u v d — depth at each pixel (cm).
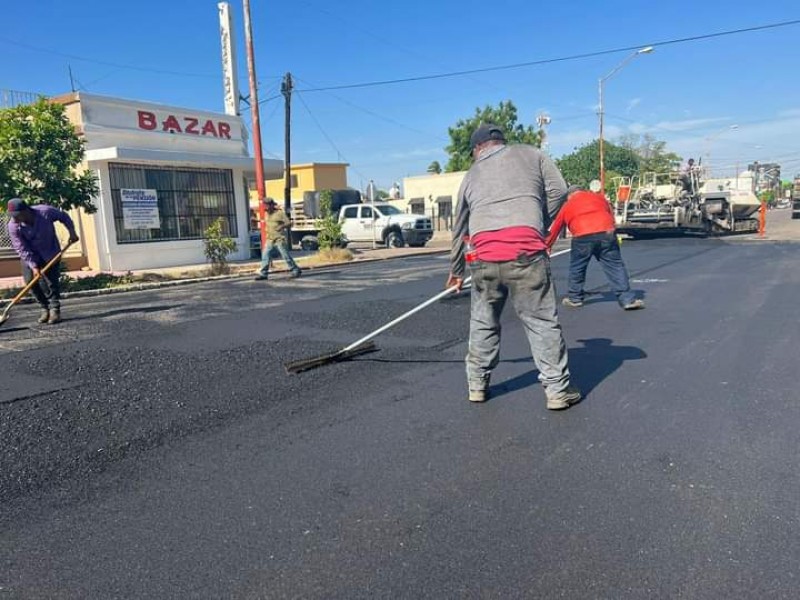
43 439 397
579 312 791
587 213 793
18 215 765
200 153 1800
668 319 720
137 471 350
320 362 553
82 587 246
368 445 376
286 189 2733
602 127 3378
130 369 555
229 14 2028
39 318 855
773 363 517
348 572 251
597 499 301
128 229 1598
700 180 2409
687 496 301
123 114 1622
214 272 1456
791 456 340
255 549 269
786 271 1160
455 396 461
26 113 1138
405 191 5169
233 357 591
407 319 760
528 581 241
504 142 441
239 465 354
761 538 264
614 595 230
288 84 2666
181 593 240
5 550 274
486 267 415
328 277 1324
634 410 418
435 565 253
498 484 321
